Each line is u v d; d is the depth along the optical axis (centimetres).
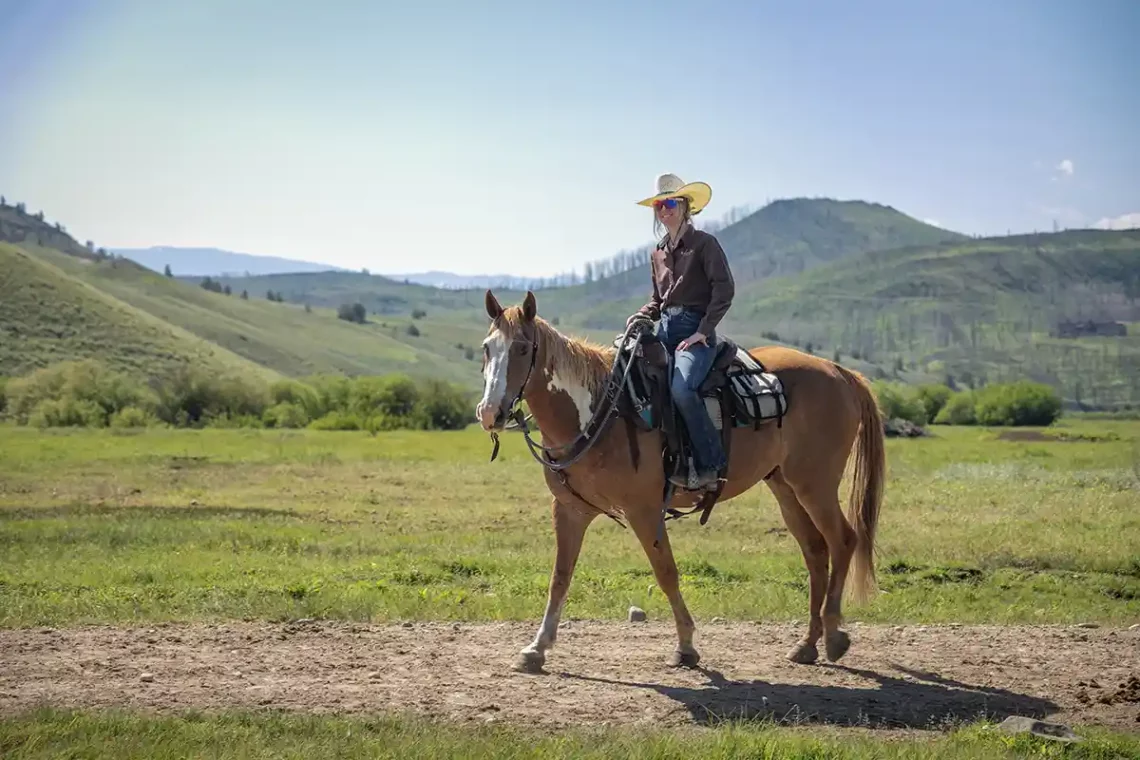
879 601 1137
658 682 796
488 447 4169
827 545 910
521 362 762
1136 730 699
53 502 2097
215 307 19250
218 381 7231
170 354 11425
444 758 589
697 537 1677
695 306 847
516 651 873
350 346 19212
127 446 3969
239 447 4009
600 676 809
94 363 7150
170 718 648
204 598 1065
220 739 612
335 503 2145
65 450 3666
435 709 709
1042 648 926
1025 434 5788
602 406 793
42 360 10019
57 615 975
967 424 8738
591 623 991
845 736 668
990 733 661
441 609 1029
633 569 1300
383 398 7012
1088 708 751
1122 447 4459
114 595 1071
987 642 948
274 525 1762
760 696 764
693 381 812
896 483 2580
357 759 586
